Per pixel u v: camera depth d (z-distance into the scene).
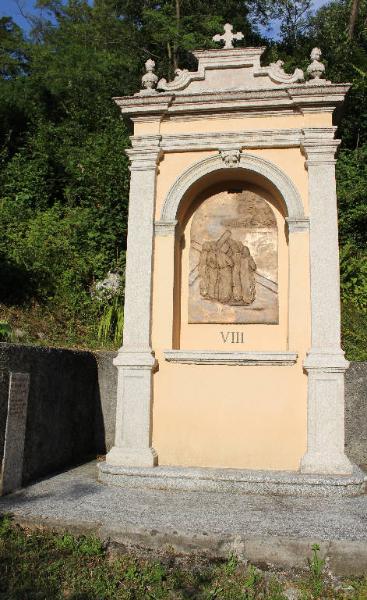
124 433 7.44
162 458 7.49
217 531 5.13
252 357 7.44
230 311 8.17
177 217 8.13
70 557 4.91
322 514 5.81
